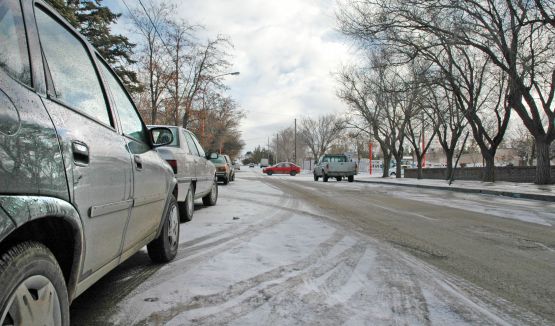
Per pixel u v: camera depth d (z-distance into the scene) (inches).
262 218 335.9
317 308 135.0
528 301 144.5
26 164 73.7
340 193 631.2
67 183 86.9
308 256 204.7
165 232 183.0
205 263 188.9
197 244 229.9
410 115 1218.6
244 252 210.8
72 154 90.6
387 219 342.6
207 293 148.3
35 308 74.0
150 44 883.4
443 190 756.0
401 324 122.9
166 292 149.3
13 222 67.5
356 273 176.1
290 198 528.4
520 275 176.6
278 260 195.5
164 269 178.5
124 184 121.0
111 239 114.3
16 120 72.9
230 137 2546.8
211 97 1006.4
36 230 85.7
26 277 71.3
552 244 243.1
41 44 93.0
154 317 126.6
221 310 132.4
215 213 366.0
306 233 268.8
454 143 1126.4
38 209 74.4
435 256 210.2
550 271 183.5
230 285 157.5
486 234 275.4
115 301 140.0
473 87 903.1
